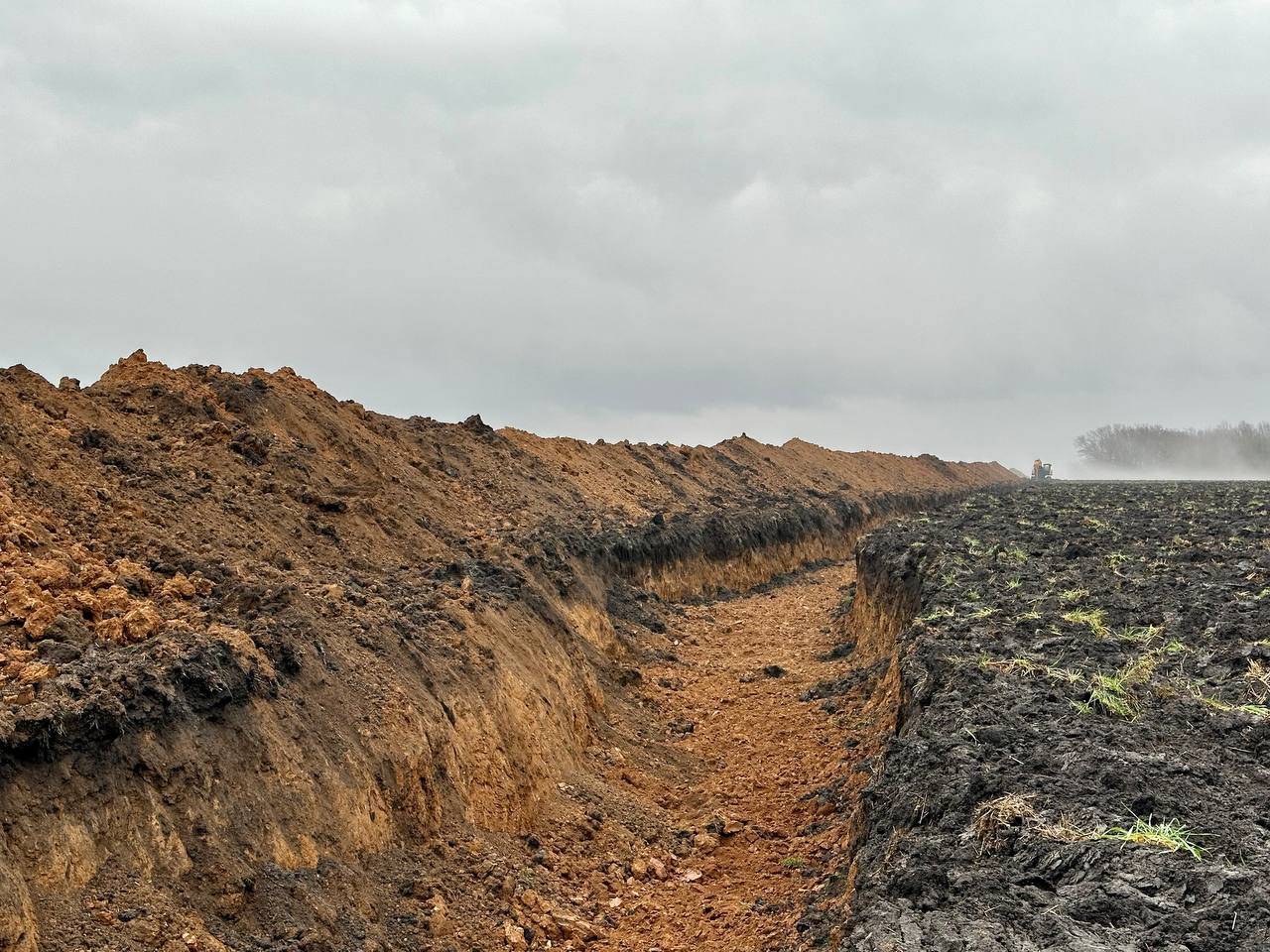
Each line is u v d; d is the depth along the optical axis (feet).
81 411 38.37
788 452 162.50
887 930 15.72
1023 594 42.06
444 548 46.26
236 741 23.44
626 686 50.72
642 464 110.32
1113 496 114.32
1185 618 35.09
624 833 34.22
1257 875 16.10
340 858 24.20
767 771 40.70
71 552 27.50
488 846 29.07
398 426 71.87
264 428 47.78
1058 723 24.95
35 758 18.99
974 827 19.29
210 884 20.47
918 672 32.73
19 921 16.85
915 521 84.79
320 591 33.53
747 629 71.46
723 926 27.71
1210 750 22.77
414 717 29.58
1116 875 16.58
